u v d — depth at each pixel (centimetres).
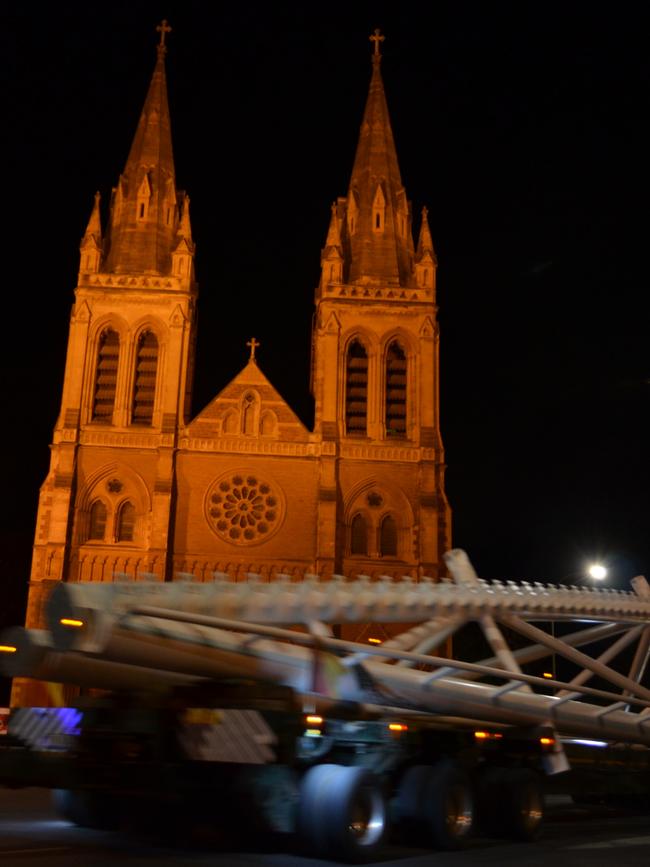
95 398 7312
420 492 7169
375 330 7625
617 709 2519
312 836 1709
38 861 1593
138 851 1761
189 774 1731
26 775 1845
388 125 8625
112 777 1778
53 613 1694
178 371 7344
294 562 7006
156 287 7519
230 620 1756
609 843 2088
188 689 1777
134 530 6994
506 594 2356
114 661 1750
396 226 8169
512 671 2230
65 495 6912
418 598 2162
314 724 1762
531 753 2225
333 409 7362
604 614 2588
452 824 1922
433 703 2034
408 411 7450
